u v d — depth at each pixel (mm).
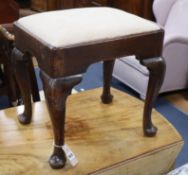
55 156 1011
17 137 1162
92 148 1131
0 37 1670
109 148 1136
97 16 1021
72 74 896
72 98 1434
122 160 1082
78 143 1150
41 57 904
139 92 2219
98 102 1412
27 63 1088
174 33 2090
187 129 1946
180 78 2248
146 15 2863
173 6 2402
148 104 1145
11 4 2084
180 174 1156
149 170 1187
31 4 3947
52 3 3709
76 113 1322
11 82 1876
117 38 940
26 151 1097
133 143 1168
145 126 1194
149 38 1000
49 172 1009
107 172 1051
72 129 1223
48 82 889
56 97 890
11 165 1033
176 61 2148
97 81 2492
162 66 1060
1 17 1993
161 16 2469
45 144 1132
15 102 1928
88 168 1036
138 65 2141
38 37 909
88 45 891
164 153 1181
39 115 1287
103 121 1282
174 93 2381
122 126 1257
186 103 2264
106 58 942
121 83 2484
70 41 871
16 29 1018
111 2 3096
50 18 989
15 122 1245
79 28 917
